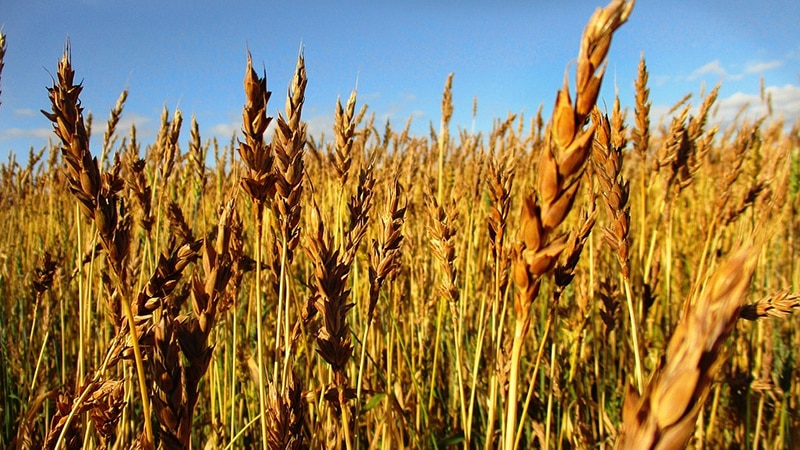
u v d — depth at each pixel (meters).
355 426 0.35
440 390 0.68
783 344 0.64
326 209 0.69
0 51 0.41
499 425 0.56
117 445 0.41
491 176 0.41
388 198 0.36
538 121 0.95
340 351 0.32
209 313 0.26
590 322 0.61
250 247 0.71
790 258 0.75
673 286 0.73
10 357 0.66
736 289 0.16
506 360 0.41
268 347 0.52
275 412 0.30
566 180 0.22
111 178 0.30
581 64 0.21
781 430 0.51
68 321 0.73
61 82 0.26
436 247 0.45
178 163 0.79
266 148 0.31
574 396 0.55
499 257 0.41
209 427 0.56
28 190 1.05
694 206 1.01
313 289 0.38
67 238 0.83
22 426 0.34
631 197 1.08
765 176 0.65
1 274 0.87
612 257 0.70
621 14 0.21
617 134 0.45
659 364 0.18
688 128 0.56
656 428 0.16
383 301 0.59
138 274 0.47
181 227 0.49
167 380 0.25
